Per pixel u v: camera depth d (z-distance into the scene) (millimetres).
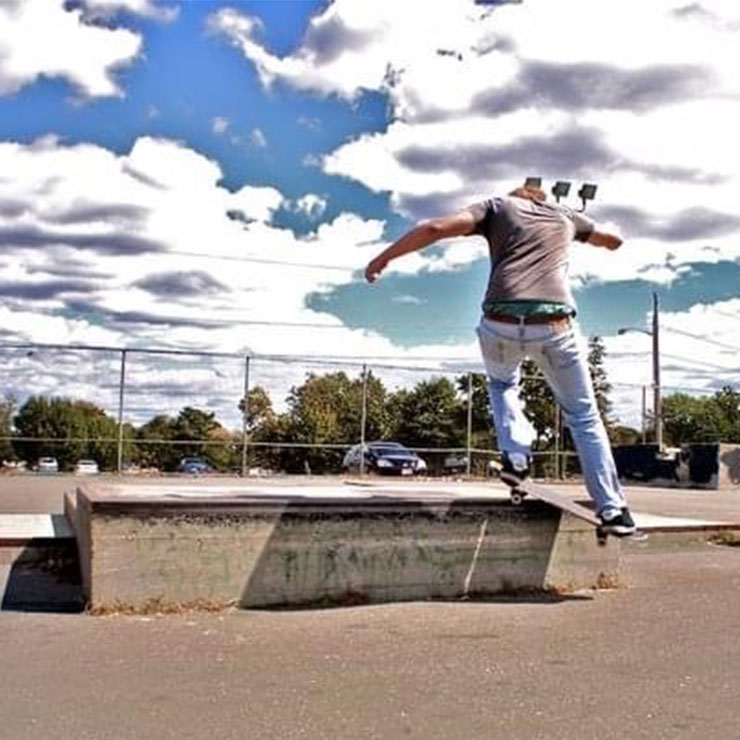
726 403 38719
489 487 7402
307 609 4664
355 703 3082
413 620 4426
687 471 24609
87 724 2836
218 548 4625
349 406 19062
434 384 20172
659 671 3512
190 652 3732
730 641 4004
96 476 15602
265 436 17797
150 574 4504
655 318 42781
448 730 2830
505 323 5027
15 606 4586
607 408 24891
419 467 19203
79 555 5242
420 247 4969
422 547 5035
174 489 5840
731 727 2881
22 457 15875
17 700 3066
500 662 3623
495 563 5191
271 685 3277
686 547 7445
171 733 2768
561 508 5258
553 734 2805
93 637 3953
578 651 3812
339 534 4863
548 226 5094
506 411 5301
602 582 5469
